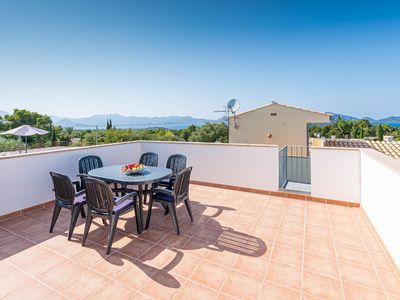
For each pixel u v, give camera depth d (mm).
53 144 18828
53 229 2797
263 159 4289
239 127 10297
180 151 5250
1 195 3062
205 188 4730
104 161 4773
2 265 2037
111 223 2293
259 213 3348
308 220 3084
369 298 1651
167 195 2838
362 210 3361
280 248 2359
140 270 1978
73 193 2510
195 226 2900
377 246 2395
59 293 1693
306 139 9258
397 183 1966
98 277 1879
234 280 1852
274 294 1694
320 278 1876
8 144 13266
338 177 3662
